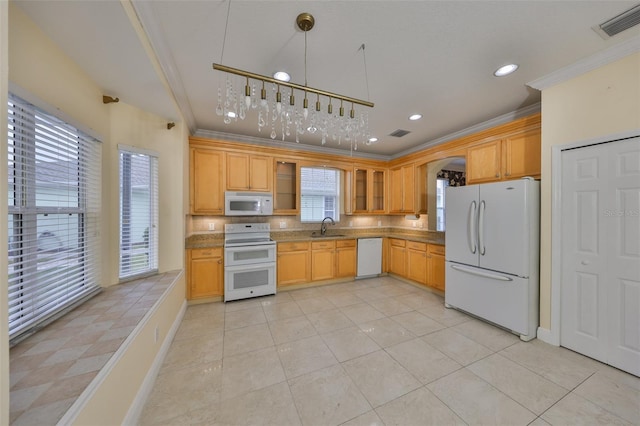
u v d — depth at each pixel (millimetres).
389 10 1423
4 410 691
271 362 1941
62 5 1190
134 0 1306
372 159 4613
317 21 1505
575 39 1667
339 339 2297
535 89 2279
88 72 1744
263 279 3438
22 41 1251
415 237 4273
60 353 1218
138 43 1466
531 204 2287
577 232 2033
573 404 1509
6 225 697
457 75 2117
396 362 1942
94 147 1898
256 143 3842
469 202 2779
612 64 1805
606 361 1884
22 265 1321
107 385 1136
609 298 1875
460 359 1978
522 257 2275
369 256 4344
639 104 1699
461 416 1431
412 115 2947
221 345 2188
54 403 930
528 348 2129
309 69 2025
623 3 1369
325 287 3896
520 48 1766
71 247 1676
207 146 3324
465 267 2795
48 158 1461
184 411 1465
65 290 1621
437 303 3209
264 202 3611
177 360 1963
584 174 1984
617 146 1817
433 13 1444
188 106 2684
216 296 3258
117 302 1813
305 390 1641
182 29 1569
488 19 1491
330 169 4582
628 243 1788
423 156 3980
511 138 2768
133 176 2287
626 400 1537
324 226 4402
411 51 1801
